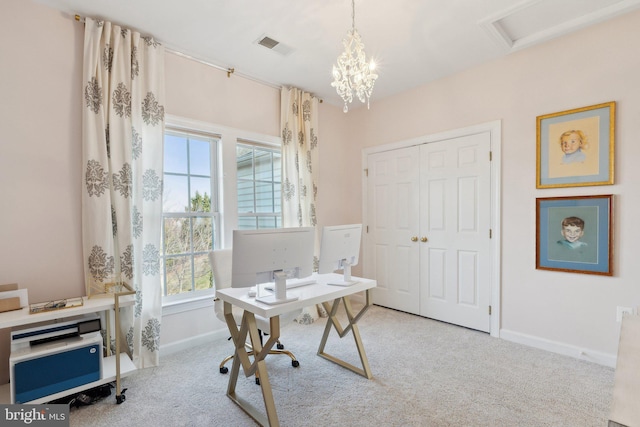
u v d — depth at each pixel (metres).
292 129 3.53
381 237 3.95
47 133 2.13
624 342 1.12
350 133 4.29
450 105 3.25
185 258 2.88
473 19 2.31
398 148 3.74
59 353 1.79
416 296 3.60
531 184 2.72
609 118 2.32
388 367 2.38
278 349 2.68
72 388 1.82
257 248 1.72
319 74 3.22
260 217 3.48
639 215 2.22
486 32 2.47
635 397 0.83
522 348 2.68
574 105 2.48
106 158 2.26
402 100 3.68
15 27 2.02
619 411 0.78
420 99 3.51
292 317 2.43
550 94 2.60
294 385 2.14
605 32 2.33
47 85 2.13
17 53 2.03
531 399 1.95
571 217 2.50
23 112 2.05
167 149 2.78
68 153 2.21
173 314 2.70
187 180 2.90
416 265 3.59
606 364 2.34
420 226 3.54
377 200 3.98
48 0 2.08
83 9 2.18
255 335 1.87
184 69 2.77
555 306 2.60
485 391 2.04
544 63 2.63
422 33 2.49
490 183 2.97
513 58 2.80
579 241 2.46
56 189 2.16
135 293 2.17
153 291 2.49
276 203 3.64
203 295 2.95
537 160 2.66
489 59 2.92
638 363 0.99
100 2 2.11
